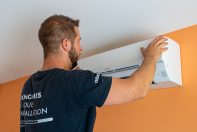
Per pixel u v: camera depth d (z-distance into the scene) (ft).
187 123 5.67
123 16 5.71
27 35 6.69
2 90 11.17
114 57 6.10
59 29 4.09
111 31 6.36
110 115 7.13
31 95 3.99
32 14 5.71
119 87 3.59
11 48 7.57
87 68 6.54
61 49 4.08
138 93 3.70
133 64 5.77
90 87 3.52
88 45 7.12
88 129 3.69
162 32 6.34
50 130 3.61
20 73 9.87
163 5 5.29
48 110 3.68
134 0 5.16
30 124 3.88
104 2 5.24
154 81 5.70
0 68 9.34
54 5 5.38
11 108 10.49
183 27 6.12
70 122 3.58
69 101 3.61
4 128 10.60
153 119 6.23
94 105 3.61
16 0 5.25
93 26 6.16
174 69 5.71
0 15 5.81
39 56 8.07
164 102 6.14
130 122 6.65
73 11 5.57
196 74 5.79
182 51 6.07
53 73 3.87
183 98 5.86
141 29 6.20
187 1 5.15
